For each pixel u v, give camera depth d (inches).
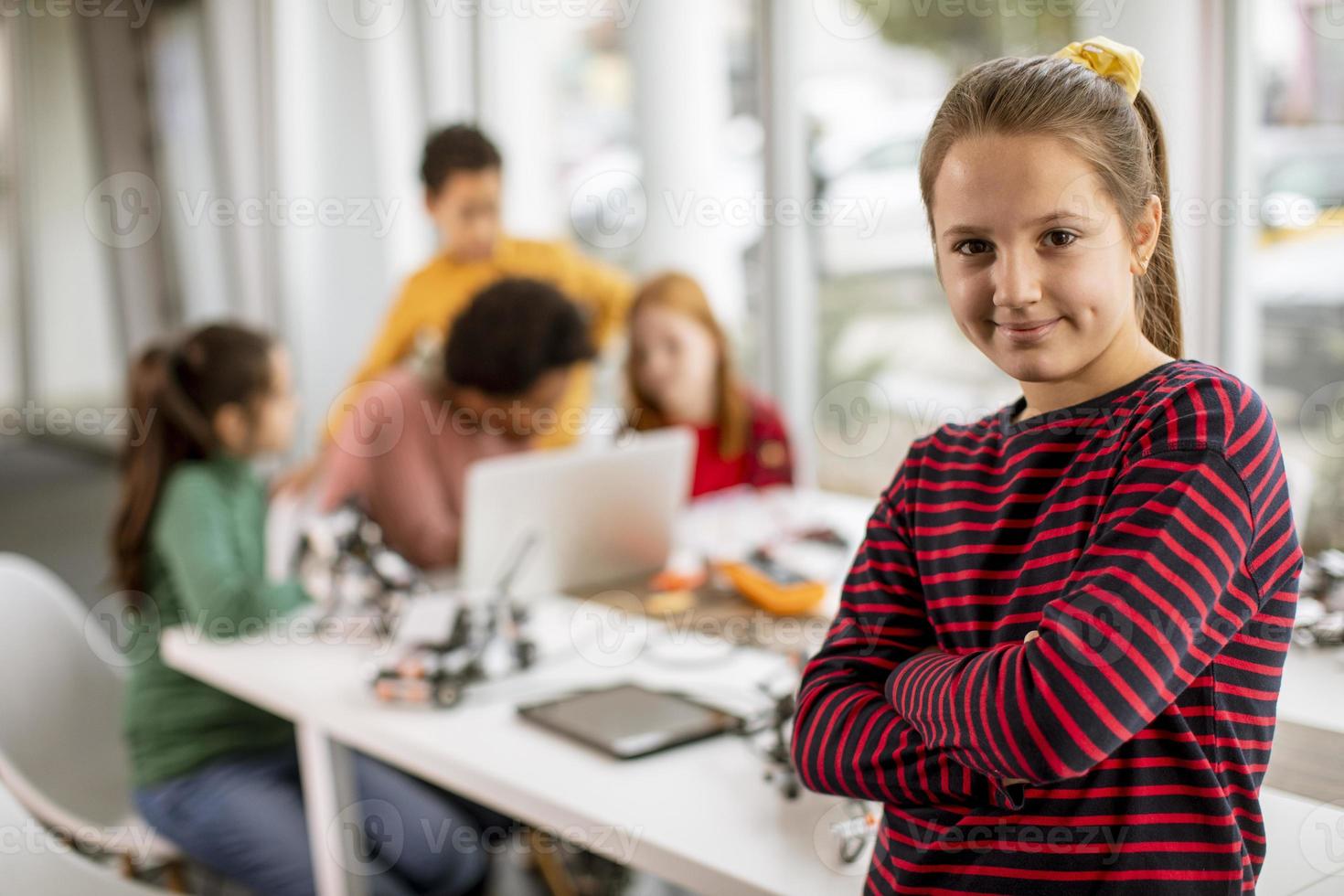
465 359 89.9
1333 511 99.0
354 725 66.2
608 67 164.2
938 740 35.9
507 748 60.9
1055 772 32.6
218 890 93.4
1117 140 34.2
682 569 89.4
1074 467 35.4
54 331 275.7
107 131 239.3
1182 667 32.3
